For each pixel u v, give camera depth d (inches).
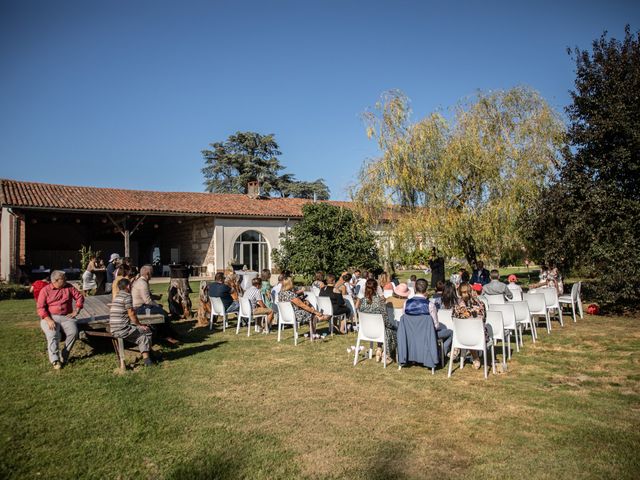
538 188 520.1
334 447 158.9
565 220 447.8
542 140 537.3
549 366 260.4
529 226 485.4
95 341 317.4
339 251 748.6
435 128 566.3
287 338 358.3
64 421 181.5
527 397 207.3
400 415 188.2
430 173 565.0
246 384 231.6
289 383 233.6
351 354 299.7
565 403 197.6
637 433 164.6
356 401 205.9
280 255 848.3
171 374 249.4
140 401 204.5
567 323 394.6
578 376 239.3
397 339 260.4
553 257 456.8
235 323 434.9
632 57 431.8
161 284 858.8
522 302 318.3
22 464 146.6
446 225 542.0
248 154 1898.4
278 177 1904.5
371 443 161.9
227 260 971.3
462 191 560.4
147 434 169.5
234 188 1817.2
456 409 194.2
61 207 793.6
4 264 844.0
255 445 160.6
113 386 225.8
